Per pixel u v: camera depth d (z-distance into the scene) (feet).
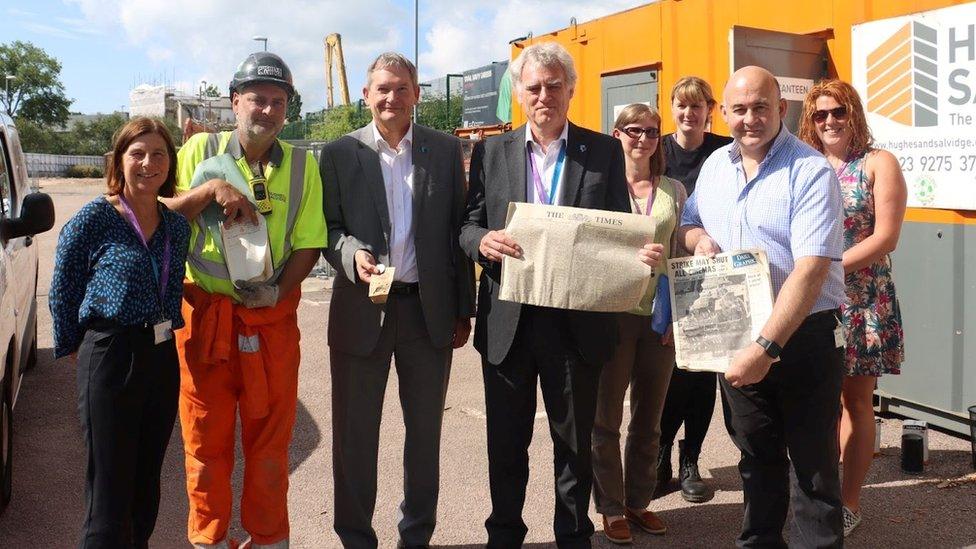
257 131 10.20
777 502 10.05
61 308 9.19
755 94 9.14
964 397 15.93
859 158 12.15
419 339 11.07
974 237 15.49
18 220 12.56
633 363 12.21
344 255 10.50
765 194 9.39
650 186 12.21
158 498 10.07
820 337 9.34
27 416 18.51
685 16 20.86
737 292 9.36
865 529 12.34
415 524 11.20
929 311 16.42
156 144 9.29
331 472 15.16
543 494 13.97
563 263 9.80
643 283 9.73
